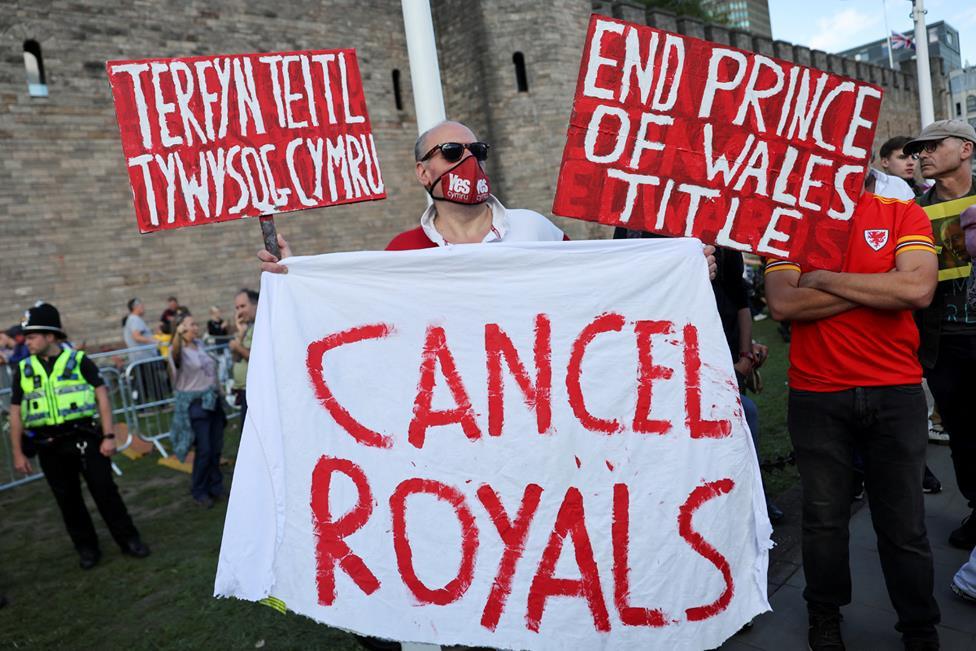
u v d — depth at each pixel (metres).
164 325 12.66
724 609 2.08
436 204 2.37
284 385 2.08
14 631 3.87
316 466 2.05
